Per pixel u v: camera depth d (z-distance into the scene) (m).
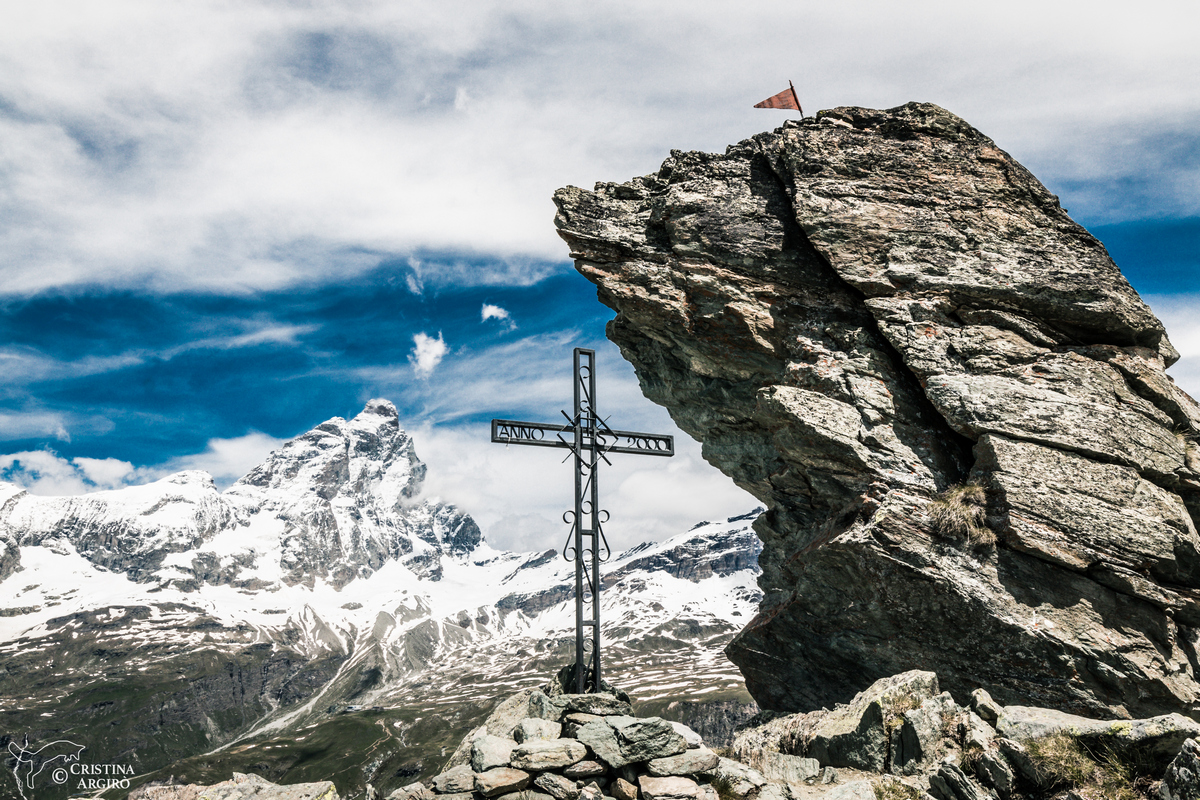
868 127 25.81
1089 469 20.97
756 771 15.58
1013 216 24.58
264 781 15.49
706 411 28.03
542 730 15.12
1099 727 14.10
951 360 22.92
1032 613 19.77
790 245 25.39
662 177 27.33
